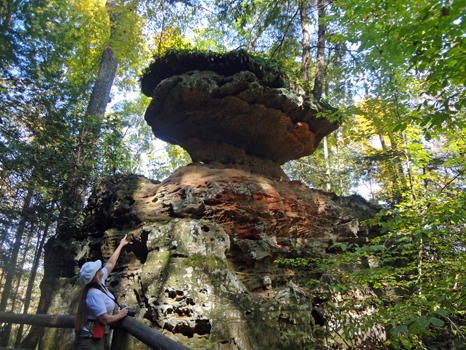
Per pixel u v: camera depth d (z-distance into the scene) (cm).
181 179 659
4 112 752
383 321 416
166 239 545
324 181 1543
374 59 466
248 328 489
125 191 691
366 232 749
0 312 430
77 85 922
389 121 522
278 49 1058
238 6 958
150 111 754
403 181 830
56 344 591
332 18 487
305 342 534
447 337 614
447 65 339
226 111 725
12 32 656
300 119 798
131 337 463
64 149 829
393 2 354
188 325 464
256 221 633
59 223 808
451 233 525
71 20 1135
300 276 665
